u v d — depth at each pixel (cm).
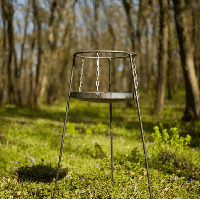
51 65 1895
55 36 1953
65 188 319
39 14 1961
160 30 1260
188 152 478
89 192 306
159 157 429
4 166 376
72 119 1091
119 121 1020
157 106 1276
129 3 1708
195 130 725
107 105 1959
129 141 592
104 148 504
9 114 1213
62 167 384
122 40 3703
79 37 3803
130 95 245
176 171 390
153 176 362
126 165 403
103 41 3684
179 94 3166
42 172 360
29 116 1173
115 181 340
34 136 631
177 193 314
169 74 1405
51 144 530
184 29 946
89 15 2522
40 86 1728
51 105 1934
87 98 238
